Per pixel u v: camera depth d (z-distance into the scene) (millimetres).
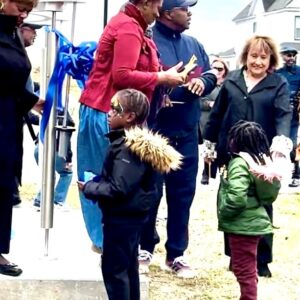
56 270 4445
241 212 4438
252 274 4504
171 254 5359
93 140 4457
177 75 4430
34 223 5773
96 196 3871
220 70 6867
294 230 7109
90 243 5086
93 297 4344
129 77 4258
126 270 3975
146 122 4434
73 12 4660
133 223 3914
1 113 4027
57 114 4730
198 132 5367
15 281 4289
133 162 3822
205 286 5180
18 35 4113
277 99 5090
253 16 47812
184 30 5078
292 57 9297
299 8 43438
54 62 4559
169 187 5258
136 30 4297
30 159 11305
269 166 4410
